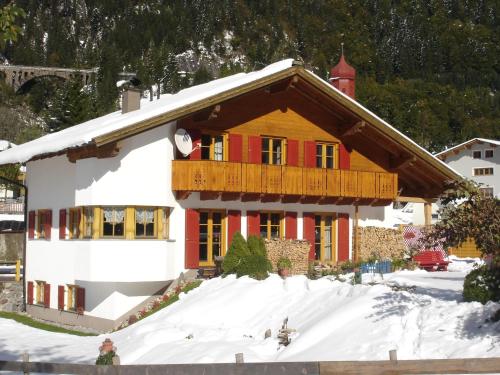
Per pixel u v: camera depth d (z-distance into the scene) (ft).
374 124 90.79
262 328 60.23
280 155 90.79
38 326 86.22
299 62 85.66
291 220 91.09
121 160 78.13
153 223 80.07
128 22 590.96
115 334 71.31
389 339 48.06
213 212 85.97
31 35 531.09
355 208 95.96
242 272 73.87
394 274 77.25
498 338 42.96
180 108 77.41
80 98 253.03
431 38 623.36
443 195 47.91
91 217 79.15
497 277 48.01
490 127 456.45
